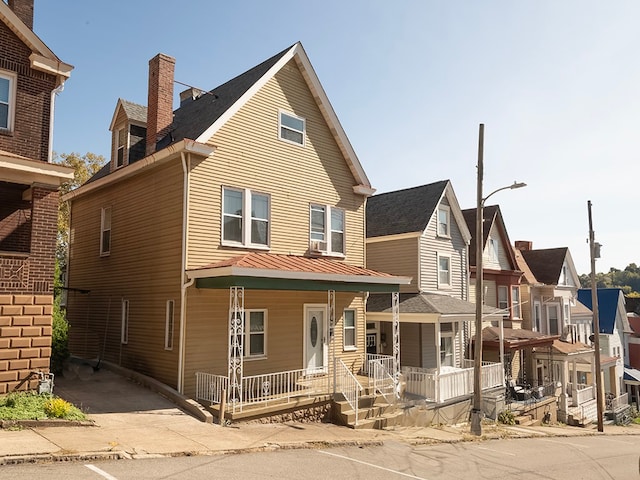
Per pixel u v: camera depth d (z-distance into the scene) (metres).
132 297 17.09
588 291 43.69
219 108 16.67
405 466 10.72
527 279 31.36
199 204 15.20
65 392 13.77
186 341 14.51
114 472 7.81
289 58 18.00
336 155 19.80
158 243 15.96
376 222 25.70
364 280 16.42
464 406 19.66
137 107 18.75
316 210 18.84
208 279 14.30
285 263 15.31
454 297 24.94
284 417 14.02
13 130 12.56
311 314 17.92
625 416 32.16
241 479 8.16
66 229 30.39
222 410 12.62
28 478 7.12
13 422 9.77
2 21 12.66
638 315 51.22
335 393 15.56
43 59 13.06
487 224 28.83
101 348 18.47
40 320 12.18
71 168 12.63
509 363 27.73
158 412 12.73
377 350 23.28
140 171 17.05
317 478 8.80
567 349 28.89
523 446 15.61
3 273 11.74
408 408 16.92
